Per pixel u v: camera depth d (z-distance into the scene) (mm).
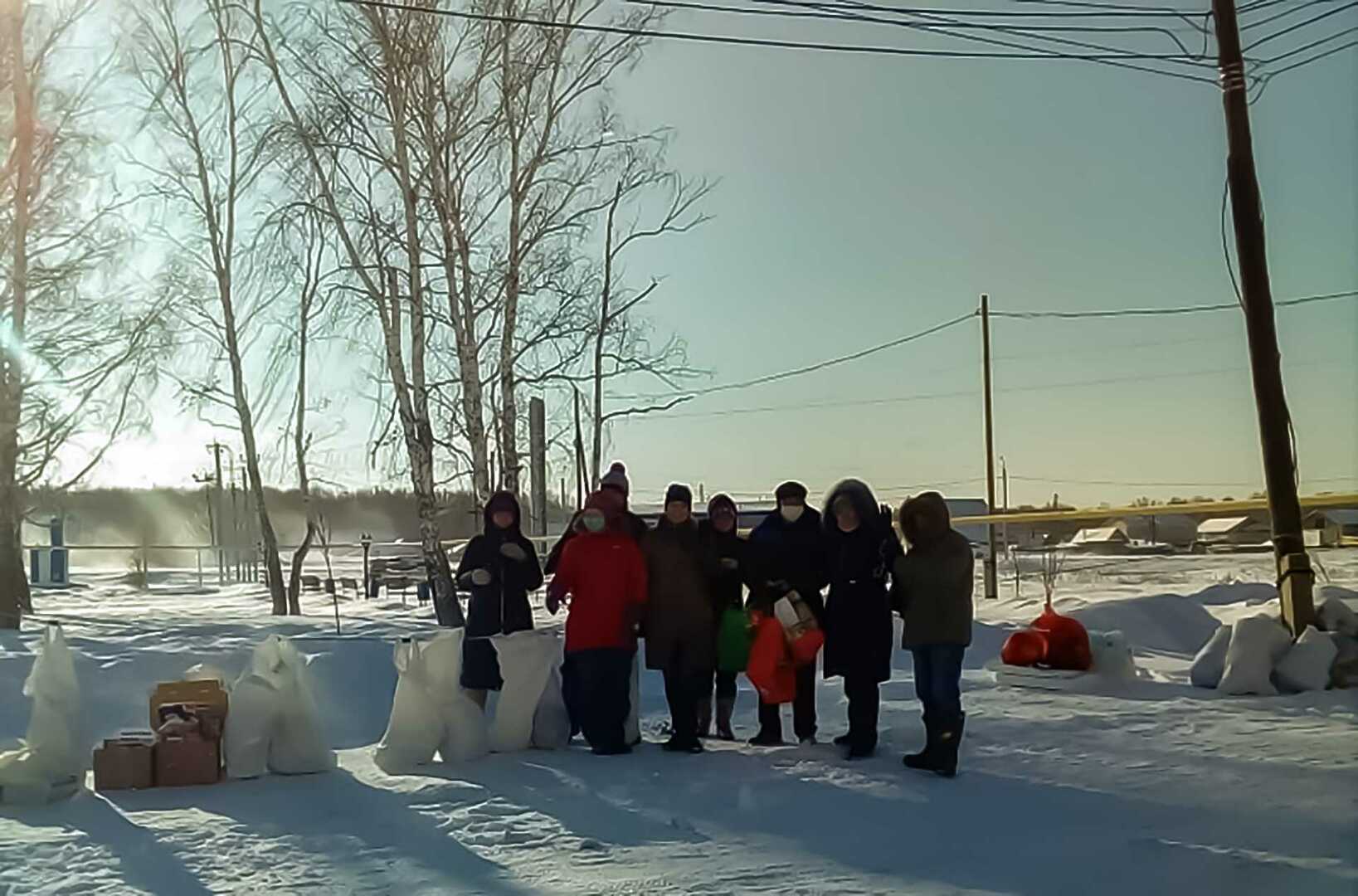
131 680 13391
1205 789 8133
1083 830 7152
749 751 9781
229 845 7188
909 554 8953
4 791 8164
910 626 8852
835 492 9555
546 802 8094
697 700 9992
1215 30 14414
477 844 7121
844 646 9398
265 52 22375
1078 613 17625
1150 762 9000
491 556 10328
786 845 6934
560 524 35094
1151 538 57344
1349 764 8867
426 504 21859
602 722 9727
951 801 7918
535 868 6594
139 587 45406
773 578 9992
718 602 10289
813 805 7875
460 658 9922
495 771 9156
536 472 28391
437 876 6469
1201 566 38312
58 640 8852
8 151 22828
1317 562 24625
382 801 8242
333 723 12508
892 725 10820
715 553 10047
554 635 10336
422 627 19562
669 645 9844
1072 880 6180
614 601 9750
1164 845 6805
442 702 9602
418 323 22125
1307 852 6633
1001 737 10039
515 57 22688
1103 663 12859
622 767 9219
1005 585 31234
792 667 9844
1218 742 9773
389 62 21719
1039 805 7781
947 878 6254
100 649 15164
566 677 10180
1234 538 58344
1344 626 12984
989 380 34438
